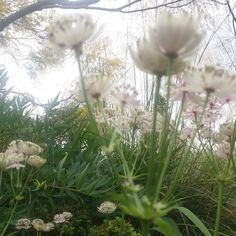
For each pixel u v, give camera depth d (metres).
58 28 0.17
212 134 0.29
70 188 0.42
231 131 0.27
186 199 0.52
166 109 0.17
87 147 0.49
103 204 0.39
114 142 0.17
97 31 0.17
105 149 0.16
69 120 0.53
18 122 0.48
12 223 0.37
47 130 0.49
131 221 0.46
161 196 0.49
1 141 0.46
